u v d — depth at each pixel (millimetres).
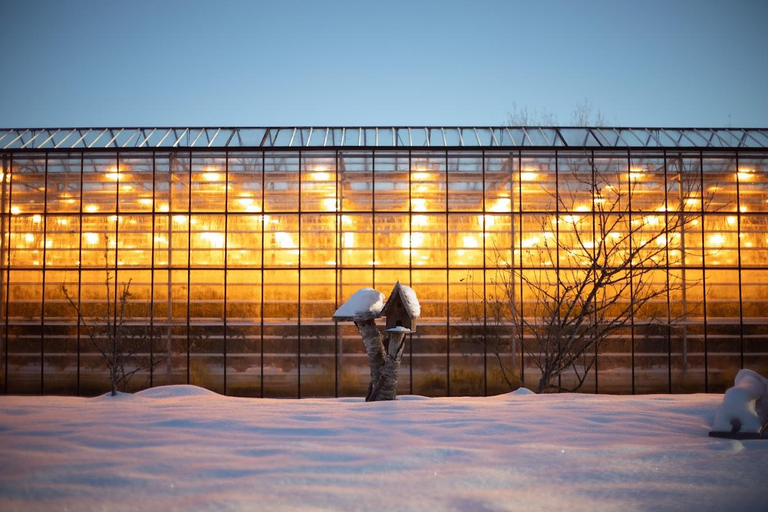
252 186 19156
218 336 18875
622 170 19094
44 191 19312
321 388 18703
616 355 18578
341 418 8203
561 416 8227
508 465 5480
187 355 18812
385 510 4336
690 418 8359
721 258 18781
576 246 18859
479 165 19172
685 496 4664
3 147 21000
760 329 18625
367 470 5324
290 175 19172
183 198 19188
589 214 18922
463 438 6785
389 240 19000
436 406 9461
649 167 19078
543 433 7070
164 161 19281
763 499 4578
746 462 5625
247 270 19000
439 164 19172
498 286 18812
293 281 18969
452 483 4953
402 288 11531
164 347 18844
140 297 18984
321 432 7148
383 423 7766
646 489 4836
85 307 19000
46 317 19000
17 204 19328
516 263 18906
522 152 19141
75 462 5523
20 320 19031
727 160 19078
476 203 19047
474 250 18953
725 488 4867
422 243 18984
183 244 19078
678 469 5391
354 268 18938
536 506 4434
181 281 19000
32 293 19125
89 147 19156
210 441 6574
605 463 5582
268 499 4535
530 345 18594
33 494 4629
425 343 18703
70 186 19297
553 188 19047
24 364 18922
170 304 18984
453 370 18609
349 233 19016
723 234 18859
